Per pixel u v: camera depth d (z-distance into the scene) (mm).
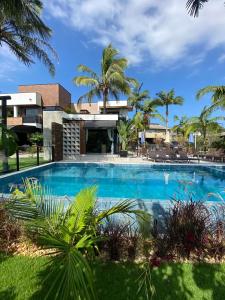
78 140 18875
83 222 2934
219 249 3559
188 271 3205
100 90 23891
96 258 3451
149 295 2736
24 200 3191
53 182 11562
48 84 34062
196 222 3771
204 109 23656
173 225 3844
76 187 10555
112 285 2904
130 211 3150
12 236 3730
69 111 31828
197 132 27875
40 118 30359
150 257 3492
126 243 3639
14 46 14672
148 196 9031
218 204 4688
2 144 4719
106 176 13047
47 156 16625
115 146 25219
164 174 13742
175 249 3607
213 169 14070
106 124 22922
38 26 12672
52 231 2689
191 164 15016
